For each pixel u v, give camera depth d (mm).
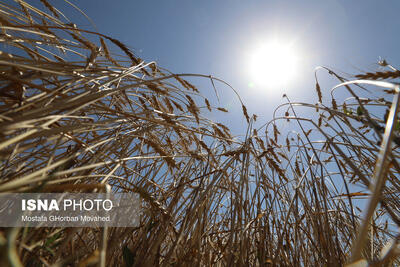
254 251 2088
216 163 2701
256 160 2627
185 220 1767
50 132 1254
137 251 1710
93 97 1557
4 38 1907
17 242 1117
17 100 1493
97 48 2391
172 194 2404
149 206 2039
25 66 1375
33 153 1681
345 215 2568
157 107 2928
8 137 1385
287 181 2965
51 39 2371
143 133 2465
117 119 1823
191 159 2574
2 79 1431
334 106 2600
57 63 1841
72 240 1388
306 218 2375
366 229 768
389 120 915
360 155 2201
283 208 2727
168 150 3006
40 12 2271
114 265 1714
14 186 888
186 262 1657
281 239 1953
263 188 2605
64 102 1444
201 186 2170
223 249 1899
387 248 1183
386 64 1901
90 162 1810
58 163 1142
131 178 2416
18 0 2166
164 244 2201
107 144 2174
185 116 2740
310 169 2324
